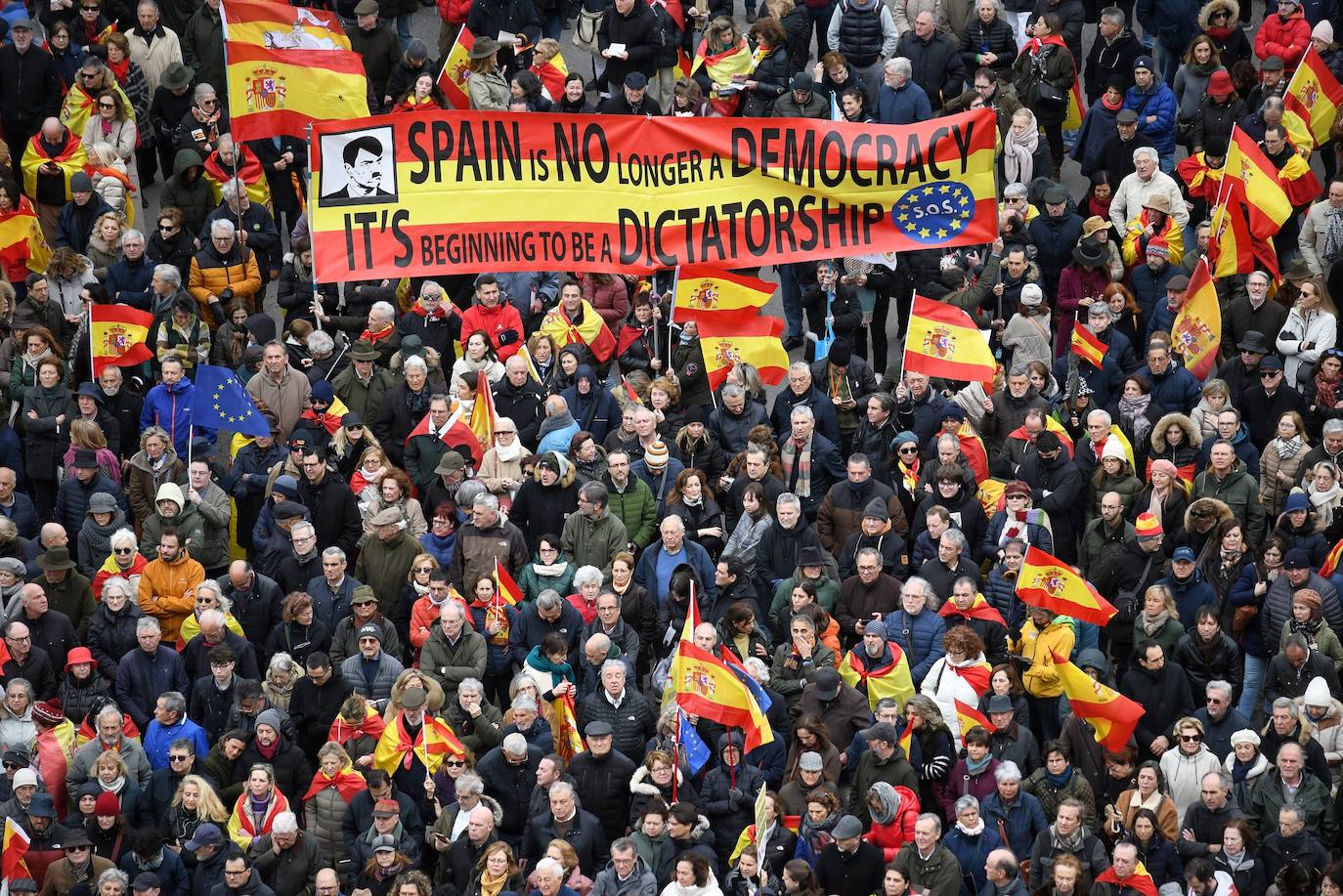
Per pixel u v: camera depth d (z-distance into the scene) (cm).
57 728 6731
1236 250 8556
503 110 8300
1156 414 7944
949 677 6725
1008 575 7106
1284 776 6481
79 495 7562
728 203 8006
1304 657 6825
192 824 6444
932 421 7856
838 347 7988
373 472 7550
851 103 8856
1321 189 9031
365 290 8544
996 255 8331
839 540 7512
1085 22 10588
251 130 8725
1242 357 8100
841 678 6600
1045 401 7831
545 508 7512
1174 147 9388
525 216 7944
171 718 6631
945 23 9694
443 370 8356
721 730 6575
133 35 9681
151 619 6850
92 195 8856
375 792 6378
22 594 6956
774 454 7669
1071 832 6209
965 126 7950
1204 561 7281
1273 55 9688
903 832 6312
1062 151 9669
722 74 9369
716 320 8081
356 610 6919
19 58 9338
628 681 6700
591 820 6347
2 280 8569
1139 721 6800
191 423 7744
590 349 8350
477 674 6825
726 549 7431
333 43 8700
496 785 6475
